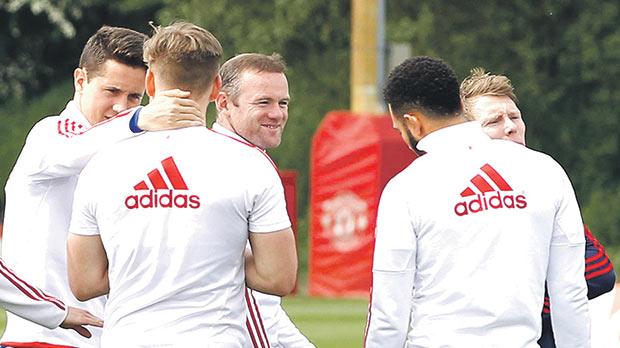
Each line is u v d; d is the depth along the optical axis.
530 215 14.38
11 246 16.19
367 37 53.97
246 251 13.88
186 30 13.80
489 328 14.18
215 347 13.35
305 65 77.31
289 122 77.00
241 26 75.88
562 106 76.44
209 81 13.78
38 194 16.02
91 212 13.66
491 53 75.00
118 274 13.52
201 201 13.41
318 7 75.25
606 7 73.81
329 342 35.12
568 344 14.89
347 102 76.88
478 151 14.50
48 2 82.69
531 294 14.32
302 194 76.75
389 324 14.34
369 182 50.09
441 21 74.94
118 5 84.25
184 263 13.37
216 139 13.66
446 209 14.23
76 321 14.95
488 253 14.23
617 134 75.81
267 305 16.59
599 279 16.33
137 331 13.35
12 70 88.00
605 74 74.06
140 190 13.45
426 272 14.34
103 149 13.78
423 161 14.48
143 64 16.05
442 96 14.56
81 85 16.19
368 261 50.34
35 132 15.94
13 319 16.41
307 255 75.06
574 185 76.88
